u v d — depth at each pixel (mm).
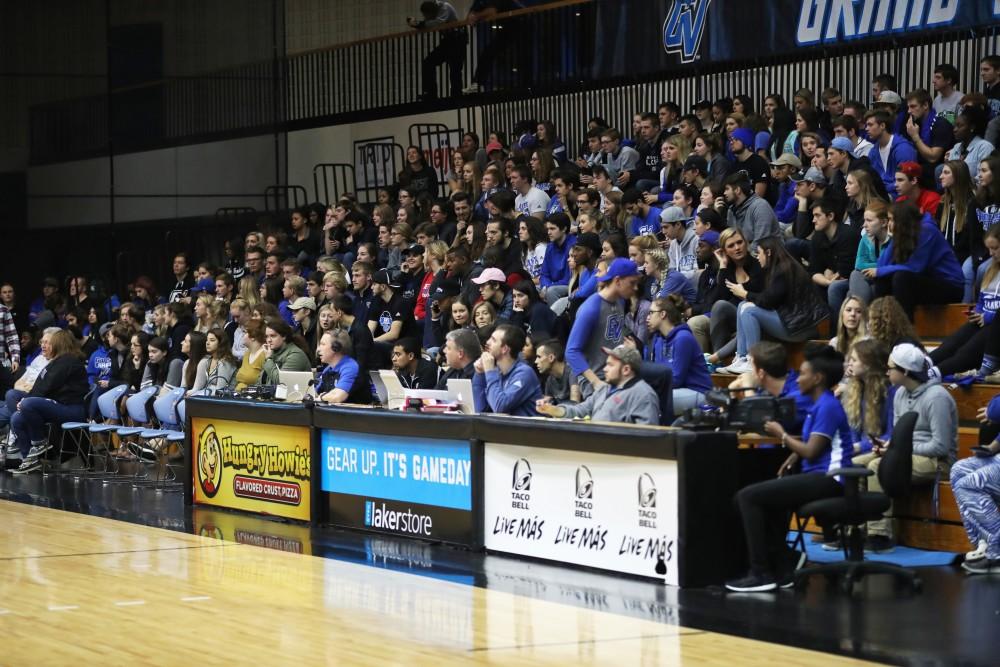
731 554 9297
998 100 14812
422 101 23203
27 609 8836
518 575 9734
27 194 24891
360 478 11992
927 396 10227
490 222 15758
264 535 11898
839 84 17781
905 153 14492
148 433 15742
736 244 13281
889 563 9297
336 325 15062
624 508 9633
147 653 7578
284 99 24375
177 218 24484
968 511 9617
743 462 9688
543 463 10250
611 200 16172
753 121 16938
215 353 15898
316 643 7754
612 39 20109
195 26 24469
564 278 15617
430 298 15914
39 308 24578
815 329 12672
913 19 16531
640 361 10484
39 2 24906
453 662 7246
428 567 10133
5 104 24906
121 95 24656
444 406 11516
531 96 21516
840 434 9188
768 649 7375
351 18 26906
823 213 13531
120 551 11133
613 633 7852
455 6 25125
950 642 7473
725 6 18422
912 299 12242
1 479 16781
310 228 21422
